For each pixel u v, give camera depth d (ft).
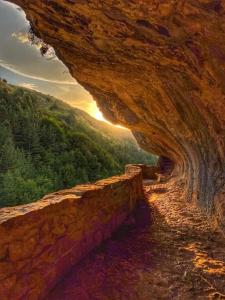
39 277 10.69
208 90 18.89
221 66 16.26
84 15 15.87
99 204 16.81
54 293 11.41
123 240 18.37
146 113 35.40
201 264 15.47
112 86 29.78
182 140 34.42
